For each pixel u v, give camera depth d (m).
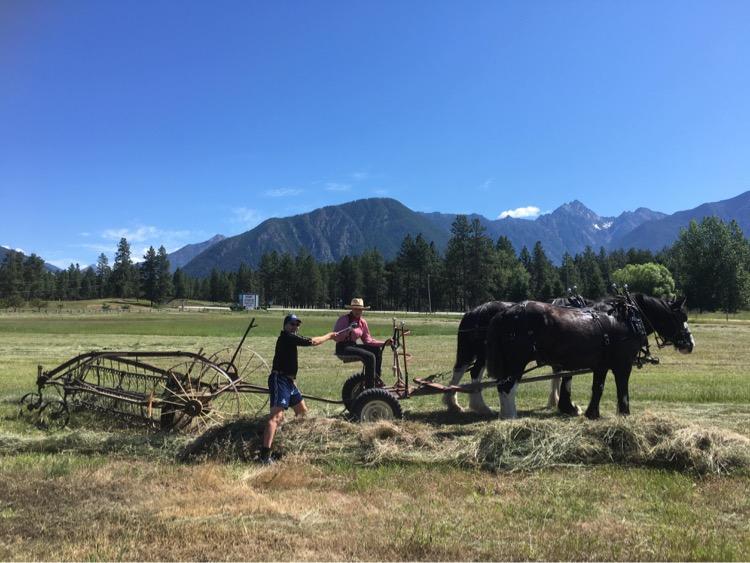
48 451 7.32
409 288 127.75
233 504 5.31
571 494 5.63
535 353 8.40
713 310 101.75
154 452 7.16
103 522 4.87
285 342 7.24
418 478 6.12
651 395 11.43
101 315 83.94
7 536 4.61
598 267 129.00
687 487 5.77
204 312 102.00
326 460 6.76
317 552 4.29
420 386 9.01
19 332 39.72
